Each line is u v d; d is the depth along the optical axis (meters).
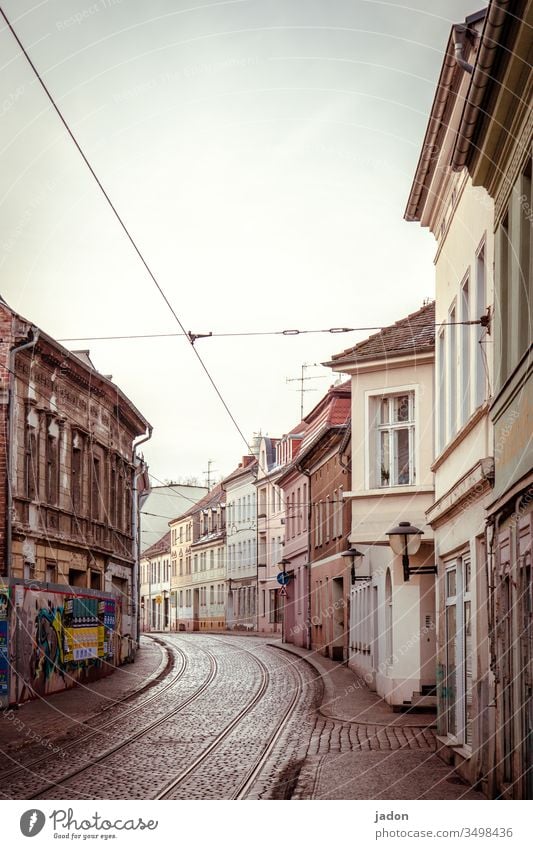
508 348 12.62
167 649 52.66
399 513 24.03
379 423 24.88
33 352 29.44
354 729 20.88
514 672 11.17
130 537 44.91
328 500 47.66
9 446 27.52
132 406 42.66
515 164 11.73
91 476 36.72
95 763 16.20
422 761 16.17
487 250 14.01
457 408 16.39
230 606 86.31
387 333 25.41
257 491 79.31
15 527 28.00
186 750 17.73
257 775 14.91
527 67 10.59
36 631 27.81
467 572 15.20
